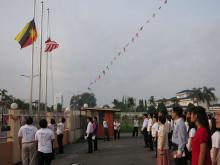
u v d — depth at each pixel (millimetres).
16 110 14445
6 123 13664
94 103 84562
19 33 24156
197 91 83188
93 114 31234
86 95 82812
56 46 29469
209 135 5656
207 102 82750
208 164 5562
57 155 17844
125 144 24562
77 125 29609
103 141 28047
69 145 24297
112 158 16188
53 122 17531
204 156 5504
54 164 14445
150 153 18156
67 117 26297
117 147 22125
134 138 32031
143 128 21500
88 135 18906
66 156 17359
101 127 31000
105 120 31141
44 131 10172
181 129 8695
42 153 10094
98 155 17594
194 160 5711
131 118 57250
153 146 21125
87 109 31391
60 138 18750
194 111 5996
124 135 38000
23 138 10641
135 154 17766
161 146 9836
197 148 5684
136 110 96312
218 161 6605
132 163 14344
